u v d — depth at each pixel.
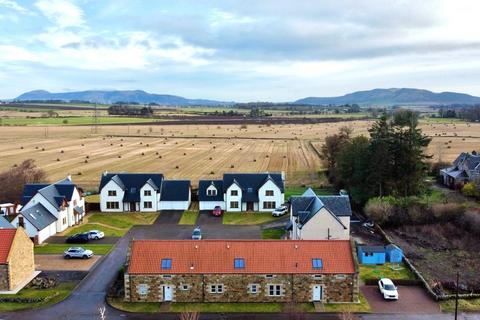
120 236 81.12
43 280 60.47
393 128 100.06
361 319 50.25
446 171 122.12
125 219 92.62
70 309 52.56
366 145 103.50
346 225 74.44
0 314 51.25
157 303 53.91
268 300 54.31
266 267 54.19
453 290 59.03
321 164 150.88
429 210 87.25
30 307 53.00
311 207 74.06
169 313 51.47
